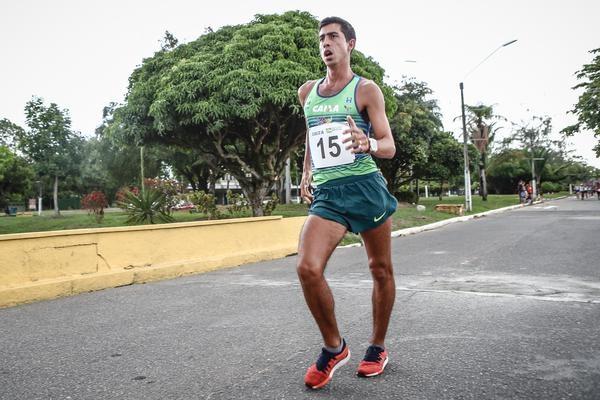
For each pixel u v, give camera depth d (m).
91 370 2.95
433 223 17.67
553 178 81.19
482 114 41.81
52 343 3.62
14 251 5.53
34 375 2.89
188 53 16.91
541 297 4.71
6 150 35.88
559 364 2.74
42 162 28.12
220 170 18.88
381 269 2.64
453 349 3.09
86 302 5.36
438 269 6.88
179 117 15.44
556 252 8.28
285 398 2.38
